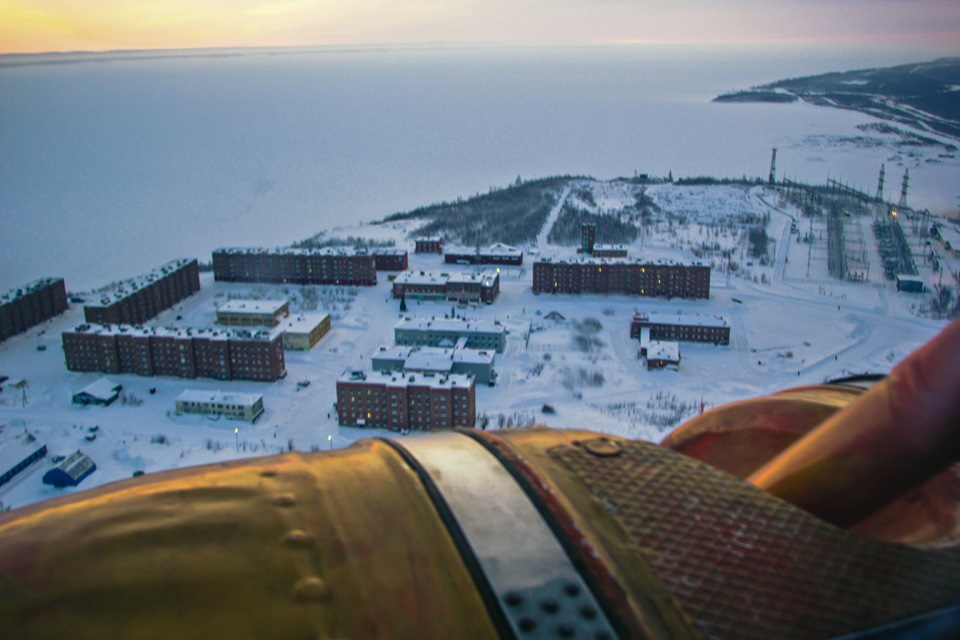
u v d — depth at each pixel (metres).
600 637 2.77
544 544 3.13
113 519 3.04
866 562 3.24
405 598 2.88
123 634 2.59
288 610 2.75
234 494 3.28
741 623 2.92
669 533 3.30
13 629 2.56
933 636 3.01
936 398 3.20
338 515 3.21
